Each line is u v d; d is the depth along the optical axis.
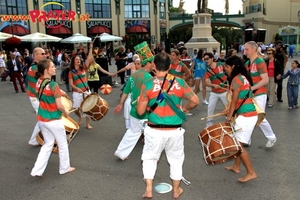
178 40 48.22
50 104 4.68
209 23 18.03
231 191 4.41
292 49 31.58
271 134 5.89
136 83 5.18
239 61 4.63
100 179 4.89
